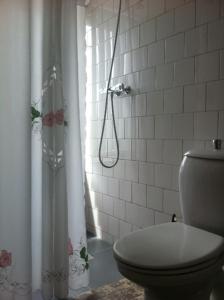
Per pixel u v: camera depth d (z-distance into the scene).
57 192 1.46
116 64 2.06
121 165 2.08
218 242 1.14
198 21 1.51
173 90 1.66
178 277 0.99
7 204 1.37
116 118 2.10
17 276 1.38
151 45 1.78
